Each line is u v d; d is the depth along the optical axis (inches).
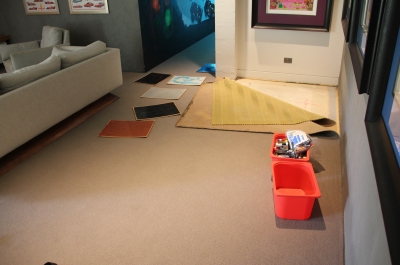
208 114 143.4
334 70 171.6
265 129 128.7
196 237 81.0
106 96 164.6
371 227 51.3
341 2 156.3
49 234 83.3
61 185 101.5
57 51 163.8
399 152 38.2
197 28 283.3
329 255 74.7
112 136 129.0
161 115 145.1
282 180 94.6
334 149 115.3
